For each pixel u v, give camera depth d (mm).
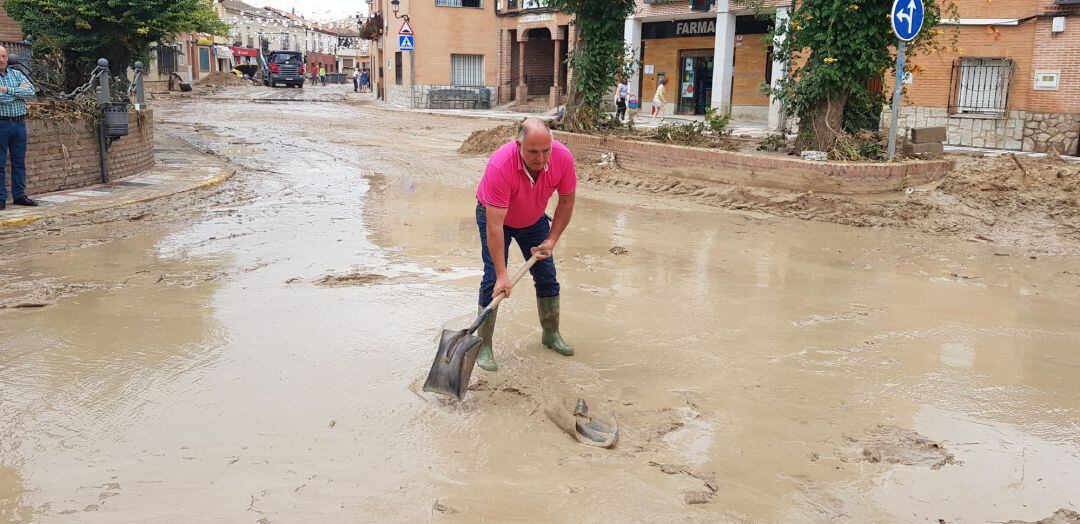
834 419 4125
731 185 11531
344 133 21859
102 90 11195
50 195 10383
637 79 29234
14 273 6684
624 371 4758
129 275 6684
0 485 3242
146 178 12188
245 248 7777
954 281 7125
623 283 6820
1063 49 17594
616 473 3482
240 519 3021
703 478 3455
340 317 5609
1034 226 9133
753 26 25953
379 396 4254
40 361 4652
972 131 19156
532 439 3803
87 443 3639
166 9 14445
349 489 3275
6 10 14078
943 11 18891
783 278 7109
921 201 9961
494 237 4426
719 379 4652
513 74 37969
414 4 35750
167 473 3367
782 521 3127
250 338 5133
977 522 3166
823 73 11070
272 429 3820
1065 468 3650
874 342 5398
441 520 3061
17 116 9250
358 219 9422
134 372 4512
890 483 3459
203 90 44000
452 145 19234
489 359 4770
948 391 4547
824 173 10516
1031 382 4715
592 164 13859
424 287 6465
